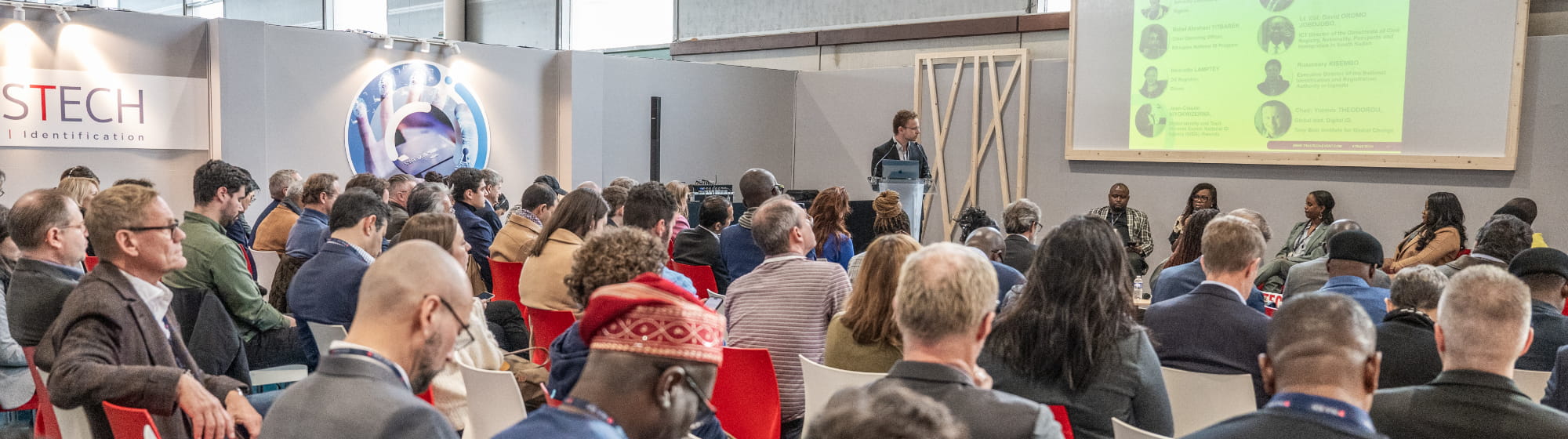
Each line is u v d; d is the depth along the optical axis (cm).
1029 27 980
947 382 171
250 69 777
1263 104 847
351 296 336
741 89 1105
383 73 854
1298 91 830
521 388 316
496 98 927
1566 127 736
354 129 841
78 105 711
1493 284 190
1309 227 759
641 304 133
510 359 325
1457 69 764
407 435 150
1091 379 218
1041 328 220
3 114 680
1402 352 262
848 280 318
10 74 682
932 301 171
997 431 165
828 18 1120
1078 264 221
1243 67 853
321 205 461
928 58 1039
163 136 753
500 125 931
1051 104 975
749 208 623
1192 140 884
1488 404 187
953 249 180
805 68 1153
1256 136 852
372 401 151
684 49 1239
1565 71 734
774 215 337
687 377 133
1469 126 762
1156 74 897
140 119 740
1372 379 156
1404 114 788
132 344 237
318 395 153
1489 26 749
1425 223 640
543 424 129
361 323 159
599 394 132
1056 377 222
